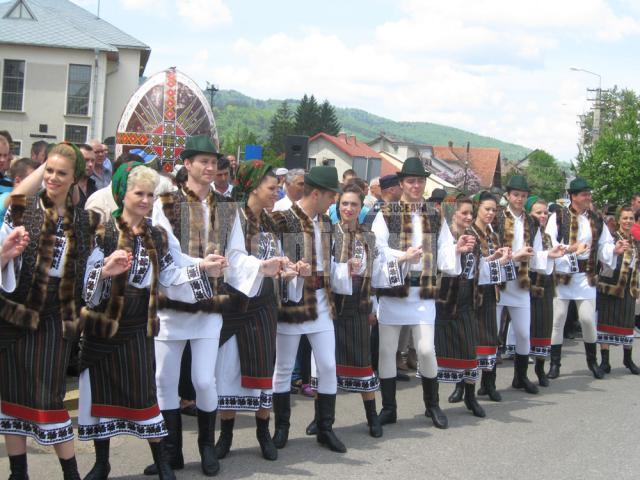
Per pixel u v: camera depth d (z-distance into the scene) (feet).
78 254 14.17
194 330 16.31
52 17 105.19
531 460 18.85
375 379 20.12
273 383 19.01
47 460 17.22
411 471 17.60
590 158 104.53
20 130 102.94
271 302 17.72
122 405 15.12
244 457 18.12
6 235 13.60
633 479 17.78
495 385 27.66
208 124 33.94
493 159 248.52
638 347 37.22
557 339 29.53
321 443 19.31
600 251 29.96
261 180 17.63
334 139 188.65
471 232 22.89
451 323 22.20
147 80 33.32
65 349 14.11
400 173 21.12
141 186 14.56
